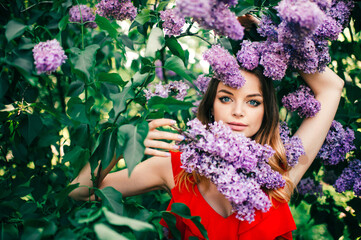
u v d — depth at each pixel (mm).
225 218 1340
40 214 1290
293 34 1096
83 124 1184
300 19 999
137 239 998
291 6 1025
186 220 1340
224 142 1054
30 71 1022
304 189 1929
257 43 1274
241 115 1343
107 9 1294
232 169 1048
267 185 1196
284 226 1335
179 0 926
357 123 1679
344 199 2199
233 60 1198
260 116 1383
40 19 1575
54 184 1540
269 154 1166
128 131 992
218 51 1187
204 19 960
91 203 1192
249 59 1251
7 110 1369
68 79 1938
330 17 1266
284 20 1110
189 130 1080
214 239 1313
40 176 1555
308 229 2508
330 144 1534
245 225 1307
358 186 1538
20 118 1281
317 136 1450
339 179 1617
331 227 1944
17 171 1526
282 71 1227
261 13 1341
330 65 1845
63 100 1937
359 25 1504
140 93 1312
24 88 1300
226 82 1253
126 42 1525
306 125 1482
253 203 1063
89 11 1274
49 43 997
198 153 1090
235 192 1032
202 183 1387
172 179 1452
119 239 899
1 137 1590
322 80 1454
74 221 990
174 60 1158
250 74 1344
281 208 1358
